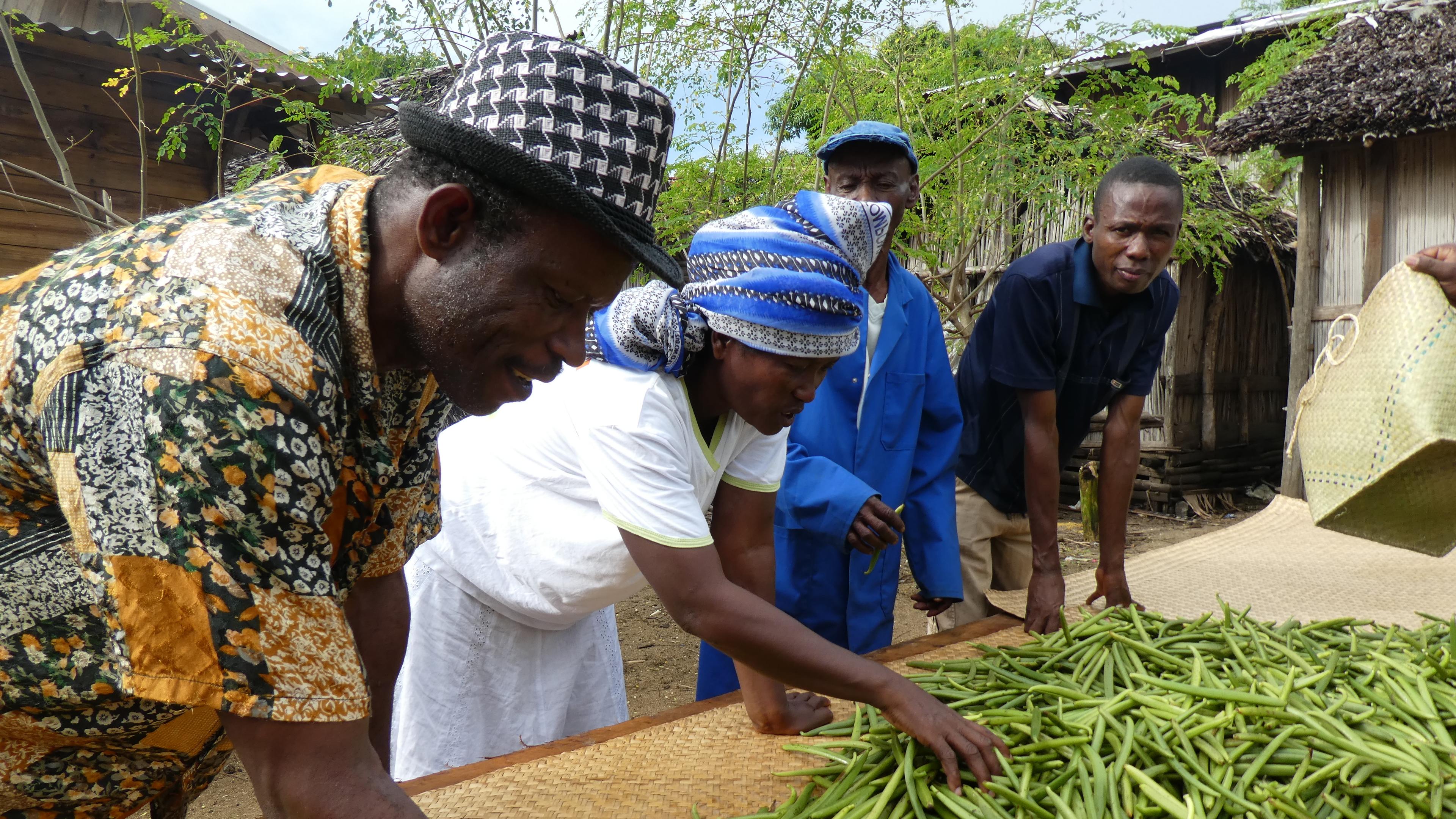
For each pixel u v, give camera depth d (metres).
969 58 6.48
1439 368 2.07
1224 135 6.82
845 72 5.94
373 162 5.50
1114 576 2.62
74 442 0.93
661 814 1.51
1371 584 2.81
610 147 1.08
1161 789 1.50
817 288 1.58
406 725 2.28
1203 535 3.57
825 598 2.66
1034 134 6.86
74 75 7.21
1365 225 6.51
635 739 1.81
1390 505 2.22
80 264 1.01
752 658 1.56
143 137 5.09
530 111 1.06
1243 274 9.39
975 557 3.16
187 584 0.92
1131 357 2.71
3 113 7.07
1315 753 1.58
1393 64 6.29
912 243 7.17
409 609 1.59
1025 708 1.81
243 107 7.16
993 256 8.48
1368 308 2.27
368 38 5.16
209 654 0.93
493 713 2.32
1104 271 2.54
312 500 0.97
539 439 2.12
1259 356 9.66
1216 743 1.61
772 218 1.65
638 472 1.58
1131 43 6.12
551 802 1.53
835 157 2.88
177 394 0.91
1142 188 2.45
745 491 1.93
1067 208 6.61
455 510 2.22
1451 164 6.12
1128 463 2.66
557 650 2.41
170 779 1.28
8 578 1.02
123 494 0.92
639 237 1.12
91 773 1.19
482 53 1.11
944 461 2.75
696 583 1.57
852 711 1.93
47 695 1.06
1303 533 3.52
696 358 1.73
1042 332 2.57
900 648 2.28
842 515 2.34
